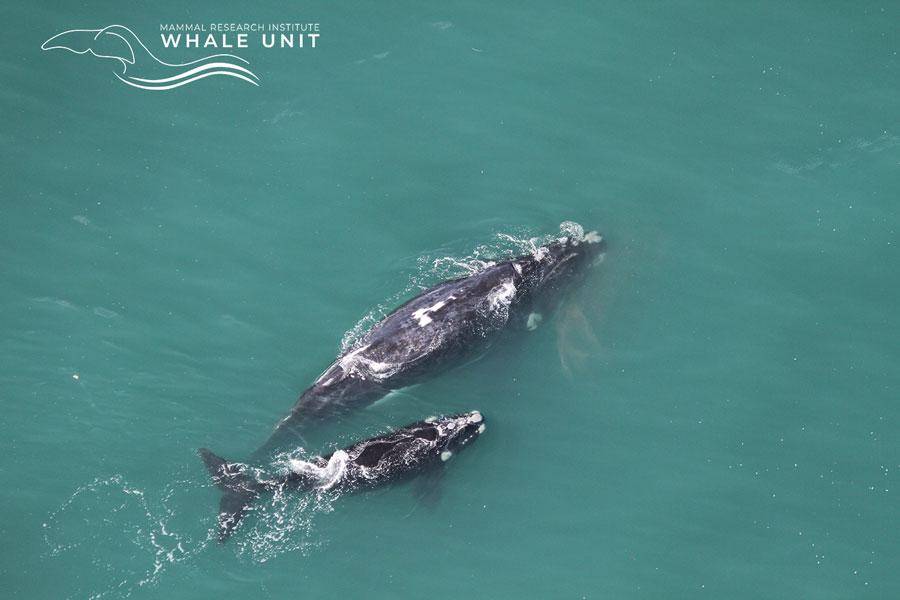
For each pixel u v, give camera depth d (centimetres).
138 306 16400
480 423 15500
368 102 18625
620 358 16275
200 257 16962
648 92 18812
